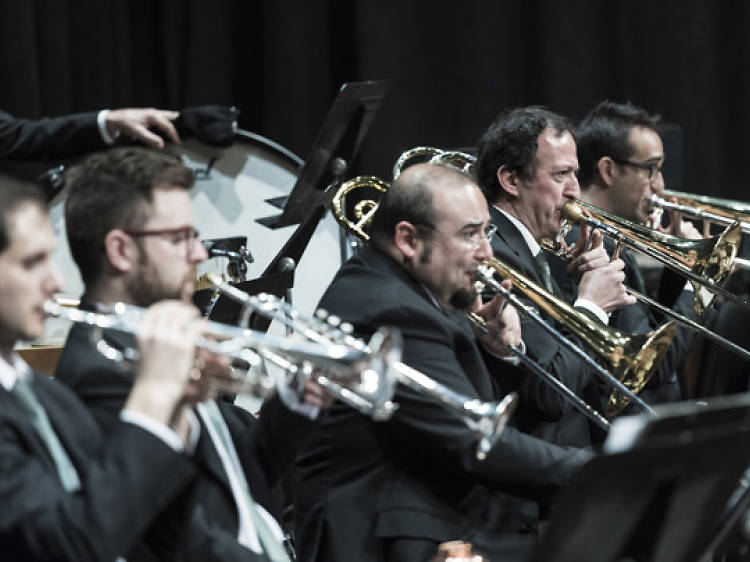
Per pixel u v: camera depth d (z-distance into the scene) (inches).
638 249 427.5
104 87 624.1
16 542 228.8
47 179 439.8
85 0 618.5
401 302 335.9
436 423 329.1
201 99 648.4
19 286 242.2
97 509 226.7
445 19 684.7
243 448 306.3
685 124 717.3
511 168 425.4
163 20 645.3
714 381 537.3
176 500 252.4
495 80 691.4
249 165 523.2
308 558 344.2
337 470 344.5
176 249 281.3
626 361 362.3
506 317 361.7
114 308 265.7
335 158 471.2
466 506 343.0
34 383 259.1
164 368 239.6
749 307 431.2
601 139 503.2
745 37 719.1
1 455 235.0
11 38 566.6
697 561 267.4
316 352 253.6
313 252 537.3
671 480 243.4
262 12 660.7
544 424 390.6
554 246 430.0
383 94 467.8
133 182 279.6
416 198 347.9
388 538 333.4
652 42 712.4
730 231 429.7
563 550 240.5
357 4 665.6
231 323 382.6
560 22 696.4
